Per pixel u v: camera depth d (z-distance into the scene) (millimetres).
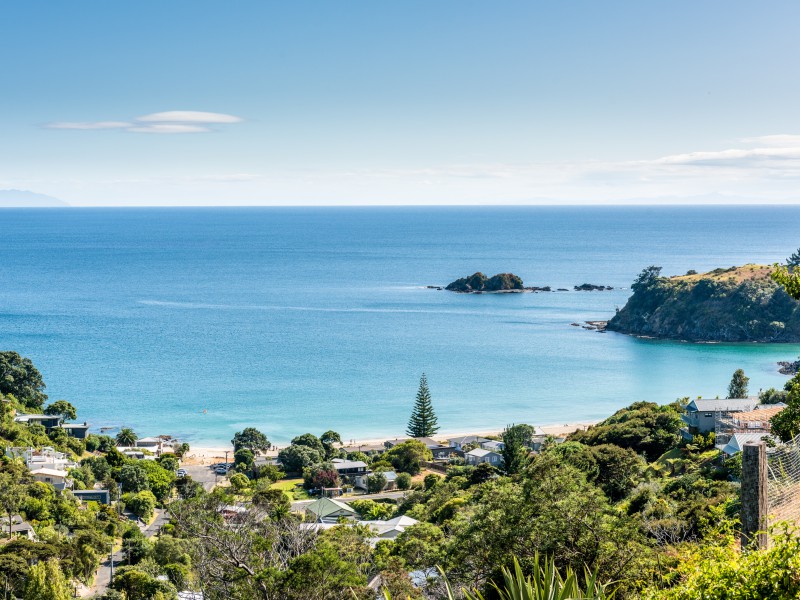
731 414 85750
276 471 107812
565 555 29516
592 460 69125
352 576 29656
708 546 19312
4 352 143625
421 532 56594
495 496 33438
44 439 116312
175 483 104812
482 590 30984
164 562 71188
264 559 30938
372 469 110000
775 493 20125
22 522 78375
